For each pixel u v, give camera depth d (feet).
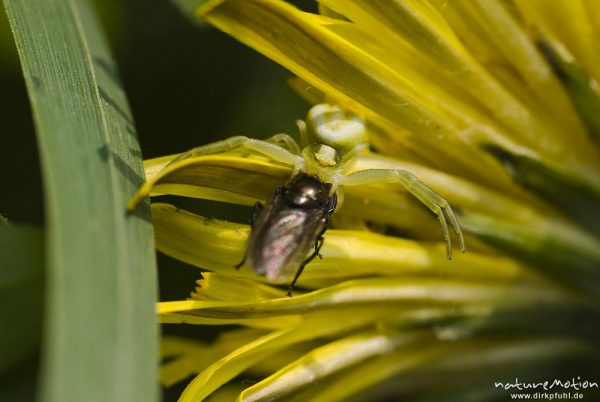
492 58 0.32
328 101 0.32
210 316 0.30
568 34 0.32
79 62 0.29
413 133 0.31
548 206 0.32
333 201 0.31
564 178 0.32
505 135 0.32
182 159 0.30
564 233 0.32
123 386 0.25
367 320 0.32
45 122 0.28
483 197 0.32
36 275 0.30
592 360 0.33
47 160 0.27
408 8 0.31
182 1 0.33
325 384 0.32
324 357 0.31
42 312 0.31
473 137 0.32
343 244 0.31
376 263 0.32
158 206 0.30
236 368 0.31
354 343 0.32
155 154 0.37
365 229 0.32
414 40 0.31
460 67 0.31
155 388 0.26
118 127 0.30
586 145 0.32
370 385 0.32
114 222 0.27
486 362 0.33
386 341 0.32
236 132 0.37
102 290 0.26
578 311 0.33
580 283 0.33
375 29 0.31
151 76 0.37
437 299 0.32
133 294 0.27
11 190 0.36
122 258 0.27
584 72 0.32
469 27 0.31
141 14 0.37
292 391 0.31
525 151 0.32
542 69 0.32
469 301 0.32
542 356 0.33
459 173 0.32
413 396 0.33
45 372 0.25
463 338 0.32
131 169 0.29
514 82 0.32
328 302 0.31
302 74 0.30
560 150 0.32
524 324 0.33
